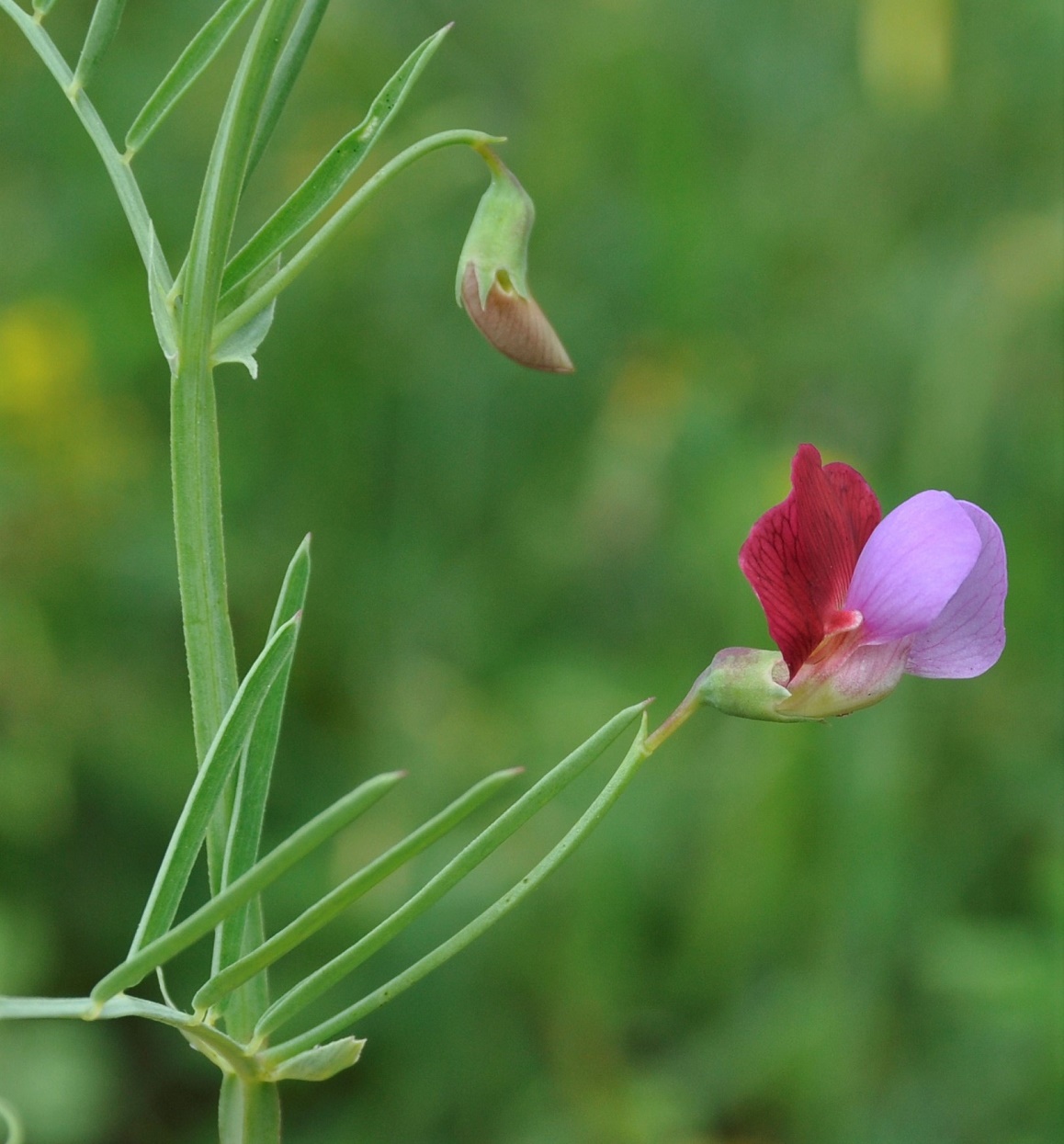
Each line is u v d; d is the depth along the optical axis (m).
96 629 0.54
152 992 0.50
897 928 0.48
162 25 0.59
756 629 0.50
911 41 0.54
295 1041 0.28
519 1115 0.48
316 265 0.57
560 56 0.58
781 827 0.48
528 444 0.57
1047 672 0.51
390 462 0.57
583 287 0.58
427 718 0.52
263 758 0.28
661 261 0.56
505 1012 0.50
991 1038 0.45
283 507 0.57
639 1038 0.50
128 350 0.57
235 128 0.27
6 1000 0.26
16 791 0.49
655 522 0.53
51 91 0.59
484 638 0.55
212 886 0.29
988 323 0.50
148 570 0.54
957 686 0.51
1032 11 0.57
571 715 0.51
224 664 0.28
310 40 0.28
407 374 0.57
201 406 0.28
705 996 0.50
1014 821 0.50
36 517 0.54
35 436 0.55
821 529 0.28
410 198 0.58
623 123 0.57
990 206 0.57
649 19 0.57
